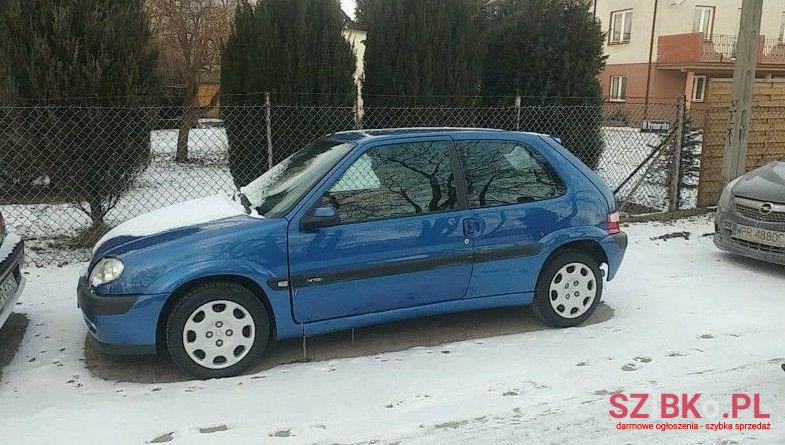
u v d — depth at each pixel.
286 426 3.36
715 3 26.88
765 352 4.32
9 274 4.43
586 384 3.85
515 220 4.52
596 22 8.41
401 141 4.38
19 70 6.35
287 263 3.98
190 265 3.82
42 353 4.39
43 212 8.27
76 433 3.30
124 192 7.32
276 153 7.19
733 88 8.51
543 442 3.21
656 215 8.68
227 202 4.58
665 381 3.89
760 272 6.34
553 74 8.27
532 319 5.01
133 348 3.83
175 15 13.78
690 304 5.36
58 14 6.34
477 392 3.75
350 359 4.27
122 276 3.79
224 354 3.95
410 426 3.35
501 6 8.77
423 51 7.41
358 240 4.11
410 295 4.33
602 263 4.98
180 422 3.41
